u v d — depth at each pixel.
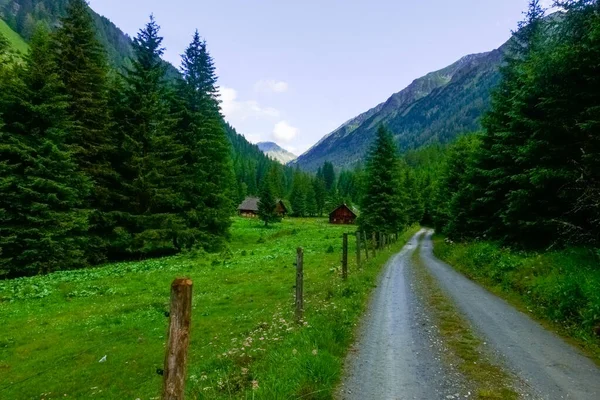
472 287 17.84
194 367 9.34
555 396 6.63
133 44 37.59
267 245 49.84
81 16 32.69
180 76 42.59
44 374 10.90
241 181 182.75
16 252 26.72
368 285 18.06
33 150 26.84
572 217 17.23
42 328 15.16
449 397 6.66
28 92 27.25
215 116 43.62
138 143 34.59
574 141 16.30
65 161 28.41
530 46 25.00
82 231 31.56
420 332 10.70
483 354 8.80
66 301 19.94
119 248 36.81
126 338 13.85
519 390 6.88
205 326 14.73
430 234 74.12
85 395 9.59
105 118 34.00
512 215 20.19
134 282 24.41
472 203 29.17
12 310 17.83
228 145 45.97
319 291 17.42
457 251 30.20
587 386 7.02
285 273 26.19
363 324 11.56
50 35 31.88
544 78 15.67
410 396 6.70
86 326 15.30
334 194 164.75
